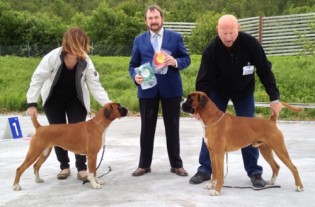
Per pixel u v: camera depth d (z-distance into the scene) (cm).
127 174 697
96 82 660
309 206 527
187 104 579
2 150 920
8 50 3697
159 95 673
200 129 1188
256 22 2941
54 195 586
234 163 760
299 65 2102
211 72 622
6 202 559
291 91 1748
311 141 984
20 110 1777
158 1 6025
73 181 656
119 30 4969
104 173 705
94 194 587
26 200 566
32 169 734
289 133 1113
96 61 2680
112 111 612
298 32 2584
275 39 2809
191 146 934
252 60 606
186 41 3231
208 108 578
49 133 604
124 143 981
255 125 579
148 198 565
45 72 620
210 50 611
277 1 5566
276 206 527
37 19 4712
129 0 6588
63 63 622
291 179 649
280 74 1934
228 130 575
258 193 582
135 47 686
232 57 600
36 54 3788
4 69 2511
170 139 683
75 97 655
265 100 1599
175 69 666
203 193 584
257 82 1820
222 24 579
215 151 575
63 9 7488
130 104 1661
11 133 1080
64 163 677
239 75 609
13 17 4588
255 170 625
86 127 610
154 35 668
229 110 1489
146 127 681
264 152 617
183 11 4831
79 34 614
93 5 7719
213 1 5866
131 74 675
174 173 697
